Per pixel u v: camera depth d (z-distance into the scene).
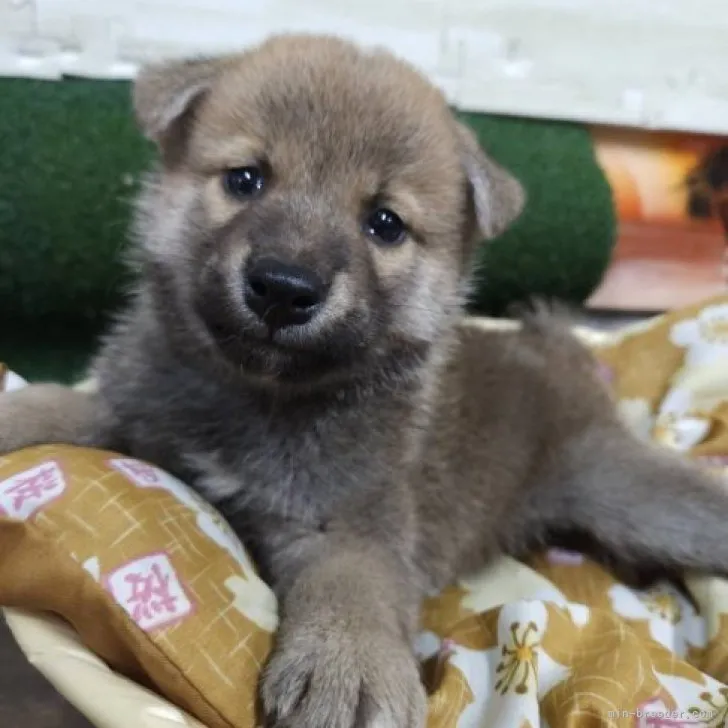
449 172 0.33
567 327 0.46
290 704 0.27
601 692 0.30
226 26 0.49
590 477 0.40
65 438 0.33
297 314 0.28
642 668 0.32
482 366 0.40
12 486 0.28
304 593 0.29
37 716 0.37
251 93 0.31
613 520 0.40
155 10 0.47
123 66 0.48
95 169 0.46
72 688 0.26
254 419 0.32
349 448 0.32
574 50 0.53
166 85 0.32
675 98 0.55
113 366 0.34
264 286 0.28
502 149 0.52
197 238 0.31
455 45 0.52
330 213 0.30
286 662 0.27
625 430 0.43
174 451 0.33
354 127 0.30
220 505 0.33
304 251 0.28
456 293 0.35
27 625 0.28
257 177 0.30
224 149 0.31
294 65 0.31
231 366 0.31
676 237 0.57
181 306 0.32
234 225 0.30
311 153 0.30
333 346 0.29
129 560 0.27
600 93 0.54
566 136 0.54
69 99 0.46
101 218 0.47
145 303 0.34
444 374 0.37
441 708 0.30
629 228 0.56
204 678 0.26
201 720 0.27
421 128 0.32
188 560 0.28
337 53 0.32
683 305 0.58
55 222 0.46
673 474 0.40
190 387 0.33
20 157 0.45
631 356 0.50
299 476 0.32
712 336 0.49
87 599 0.27
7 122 0.45
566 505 0.40
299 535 0.32
